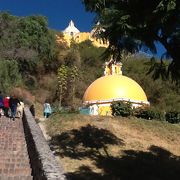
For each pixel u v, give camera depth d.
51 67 68.50
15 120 25.53
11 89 53.97
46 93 64.38
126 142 28.48
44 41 65.00
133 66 75.31
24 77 62.69
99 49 81.44
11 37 60.06
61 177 9.83
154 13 12.05
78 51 75.94
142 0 12.65
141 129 31.89
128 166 23.72
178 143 30.42
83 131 29.31
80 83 67.06
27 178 12.92
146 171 23.25
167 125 33.53
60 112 34.44
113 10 12.73
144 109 36.62
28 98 59.00
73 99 63.56
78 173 21.34
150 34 13.20
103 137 28.62
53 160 11.66
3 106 27.61
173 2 11.16
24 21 63.44
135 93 41.47
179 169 24.33
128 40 13.66
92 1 12.90
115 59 14.48
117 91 41.06
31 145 15.26
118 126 31.72
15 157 15.12
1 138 18.61
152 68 14.25
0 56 57.12
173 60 13.38
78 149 25.84
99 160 24.09
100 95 41.16
